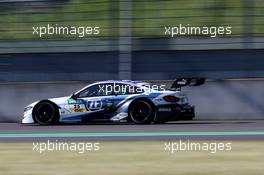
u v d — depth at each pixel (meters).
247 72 66.31
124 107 56.69
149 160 32.44
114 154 35.06
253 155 33.88
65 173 28.30
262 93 64.50
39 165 31.09
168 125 55.59
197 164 30.73
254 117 64.62
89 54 69.75
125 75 67.75
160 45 68.12
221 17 67.69
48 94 68.56
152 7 69.00
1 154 36.03
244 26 66.69
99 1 69.75
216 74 67.00
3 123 65.69
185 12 68.69
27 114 59.44
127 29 68.31
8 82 70.88
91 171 28.80
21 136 47.84
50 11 70.94
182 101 56.47
